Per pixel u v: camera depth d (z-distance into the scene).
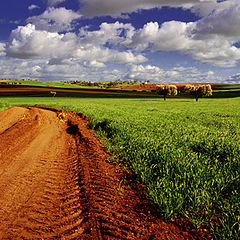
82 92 108.56
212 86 162.62
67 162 6.41
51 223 3.26
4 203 3.86
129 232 3.01
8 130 12.07
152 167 5.17
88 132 11.32
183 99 74.06
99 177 5.04
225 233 2.80
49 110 26.02
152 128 11.19
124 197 4.08
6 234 2.99
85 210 3.62
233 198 3.59
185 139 8.12
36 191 4.36
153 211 3.59
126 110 26.33
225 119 16.98
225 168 4.84
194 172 4.57
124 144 7.81
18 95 84.56
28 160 6.55
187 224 3.21
